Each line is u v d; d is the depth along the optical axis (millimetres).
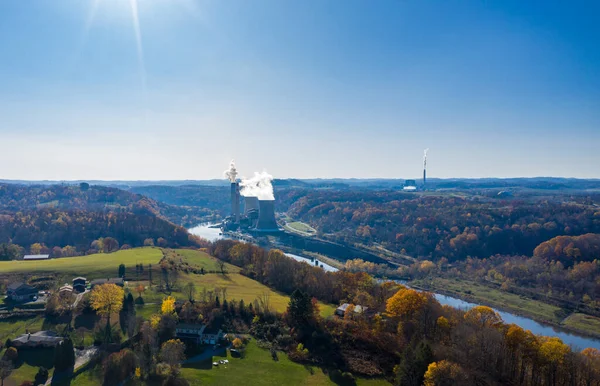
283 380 112250
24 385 98562
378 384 114312
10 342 115438
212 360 120188
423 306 140625
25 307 141375
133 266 196625
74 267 191125
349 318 146500
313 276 196250
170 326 131125
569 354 115750
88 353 115938
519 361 118000
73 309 139625
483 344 120000
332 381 113875
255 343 133375
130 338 123938
